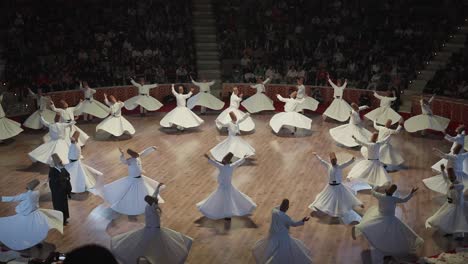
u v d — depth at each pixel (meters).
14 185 11.87
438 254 8.91
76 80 20.27
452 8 22.94
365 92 19.86
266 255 7.80
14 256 8.57
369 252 8.95
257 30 24.86
